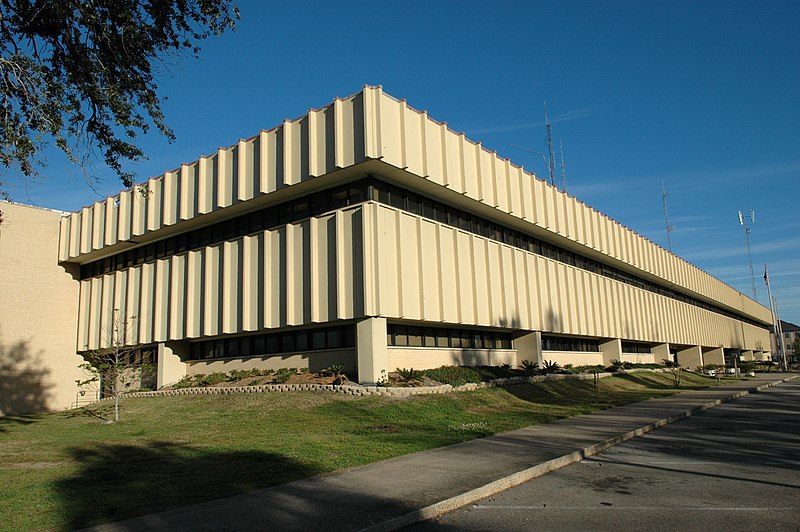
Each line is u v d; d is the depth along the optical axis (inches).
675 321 2005.4
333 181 868.0
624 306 1630.2
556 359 1333.7
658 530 252.5
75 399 1280.8
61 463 455.2
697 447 491.8
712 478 363.9
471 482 335.6
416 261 891.4
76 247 1275.8
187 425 685.3
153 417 795.4
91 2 453.7
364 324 808.9
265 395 826.2
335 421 644.1
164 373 1095.0
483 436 541.3
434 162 897.5
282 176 882.1
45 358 1248.2
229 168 970.1
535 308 1182.3
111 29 475.8
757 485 341.4
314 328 928.3
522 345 1185.4
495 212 1069.8
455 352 1031.0
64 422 841.5
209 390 930.1
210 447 503.5
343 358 884.6
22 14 445.4
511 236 1187.3
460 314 952.9
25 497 321.7
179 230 1101.7
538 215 1176.8
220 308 1006.4
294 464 403.9
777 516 272.7
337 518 265.9
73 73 474.9
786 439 528.4
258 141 927.7
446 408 734.5
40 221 1282.0
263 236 941.2
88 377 1301.7
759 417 721.0
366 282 797.2
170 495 322.0
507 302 1092.5
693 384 1422.2
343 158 816.3
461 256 984.9
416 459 419.2
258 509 286.7
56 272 1301.7
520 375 1033.5
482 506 301.6
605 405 844.0
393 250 852.0
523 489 340.5
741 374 2028.8
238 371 1018.1
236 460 430.6
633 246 1653.5
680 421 690.8
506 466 383.9
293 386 836.0
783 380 1652.3
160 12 473.7
